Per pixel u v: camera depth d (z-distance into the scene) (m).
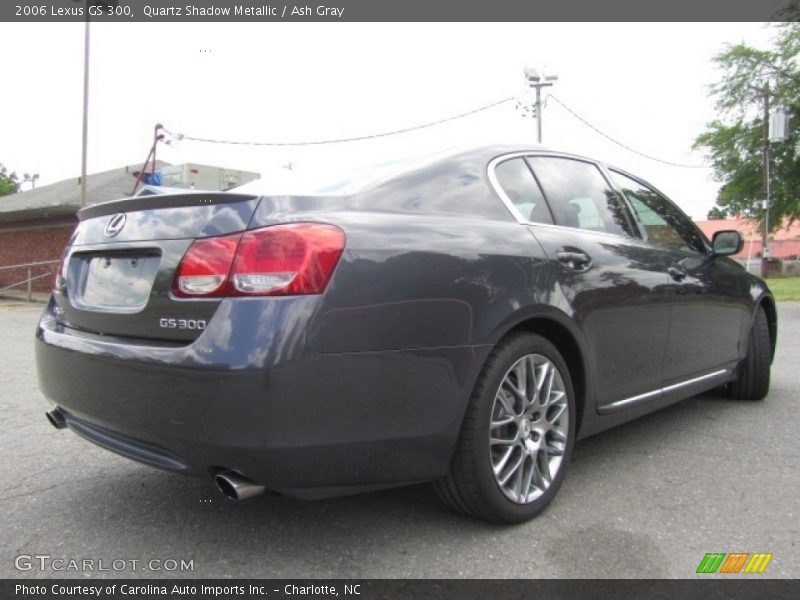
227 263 1.97
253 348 1.85
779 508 2.66
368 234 2.08
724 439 3.59
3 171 63.25
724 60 31.31
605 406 2.92
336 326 1.93
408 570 2.16
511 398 2.46
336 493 2.04
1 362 6.14
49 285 18.03
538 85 22.69
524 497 2.47
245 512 2.62
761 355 4.32
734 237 3.79
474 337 2.24
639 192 3.66
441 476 2.25
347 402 1.96
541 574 2.14
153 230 2.19
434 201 2.45
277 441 1.87
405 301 2.08
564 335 2.68
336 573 2.15
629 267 3.04
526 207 2.77
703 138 33.22
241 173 13.53
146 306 2.11
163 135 16.06
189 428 1.92
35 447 3.45
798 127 28.69
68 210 16.55
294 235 1.96
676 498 2.76
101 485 2.92
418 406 2.11
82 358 2.24
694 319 3.54
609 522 2.52
